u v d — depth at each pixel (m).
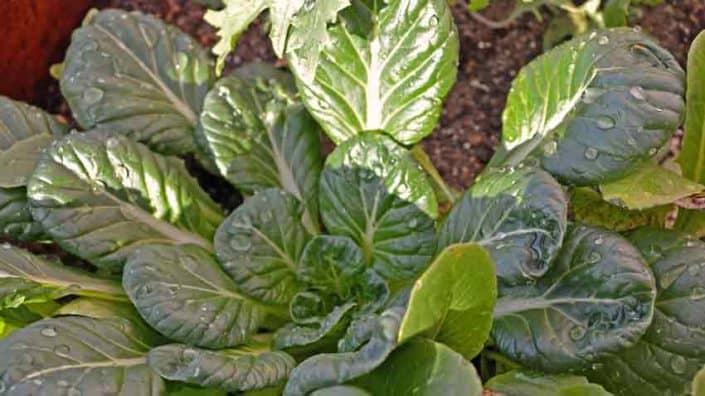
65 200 0.70
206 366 0.65
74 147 0.70
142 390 0.65
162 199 0.72
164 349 0.66
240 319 0.69
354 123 0.73
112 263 0.70
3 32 0.81
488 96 0.86
